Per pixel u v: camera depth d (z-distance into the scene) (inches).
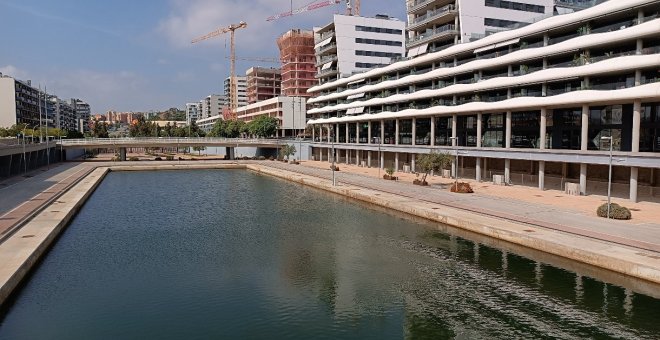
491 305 832.3
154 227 1526.8
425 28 2987.2
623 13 1691.7
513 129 2336.4
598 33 1748.3
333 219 1621.6
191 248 1251.8
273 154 4830.2
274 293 912.9
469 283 937.5
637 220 1267.2
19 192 1991.9
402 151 2923.2
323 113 4308.6
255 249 1238.9
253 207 1920.5
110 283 967.6
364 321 783.1
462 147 2409.0
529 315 786.8
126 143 4131.4
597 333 717.3
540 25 1979.6
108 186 2679.6
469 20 2600.9
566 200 1651.1
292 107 6097.4
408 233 1353.3
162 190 2500.0
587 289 872.9
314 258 1144.2
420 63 2783.0
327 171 3161.9
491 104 2209.6
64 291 918.4
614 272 913.5
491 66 2229.3
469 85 2346.2
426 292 901.8
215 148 6240.2
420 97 2731.3
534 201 1637.6
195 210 1861.5
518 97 2073.1
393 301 864.3
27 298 878.4
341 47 3983.8
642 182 1798.7
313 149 4500.5
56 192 2007.9
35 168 3307.1
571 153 1786.4
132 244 1294.3
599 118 1923.0
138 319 791.1
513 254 1096.8
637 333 712.4
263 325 770.2
